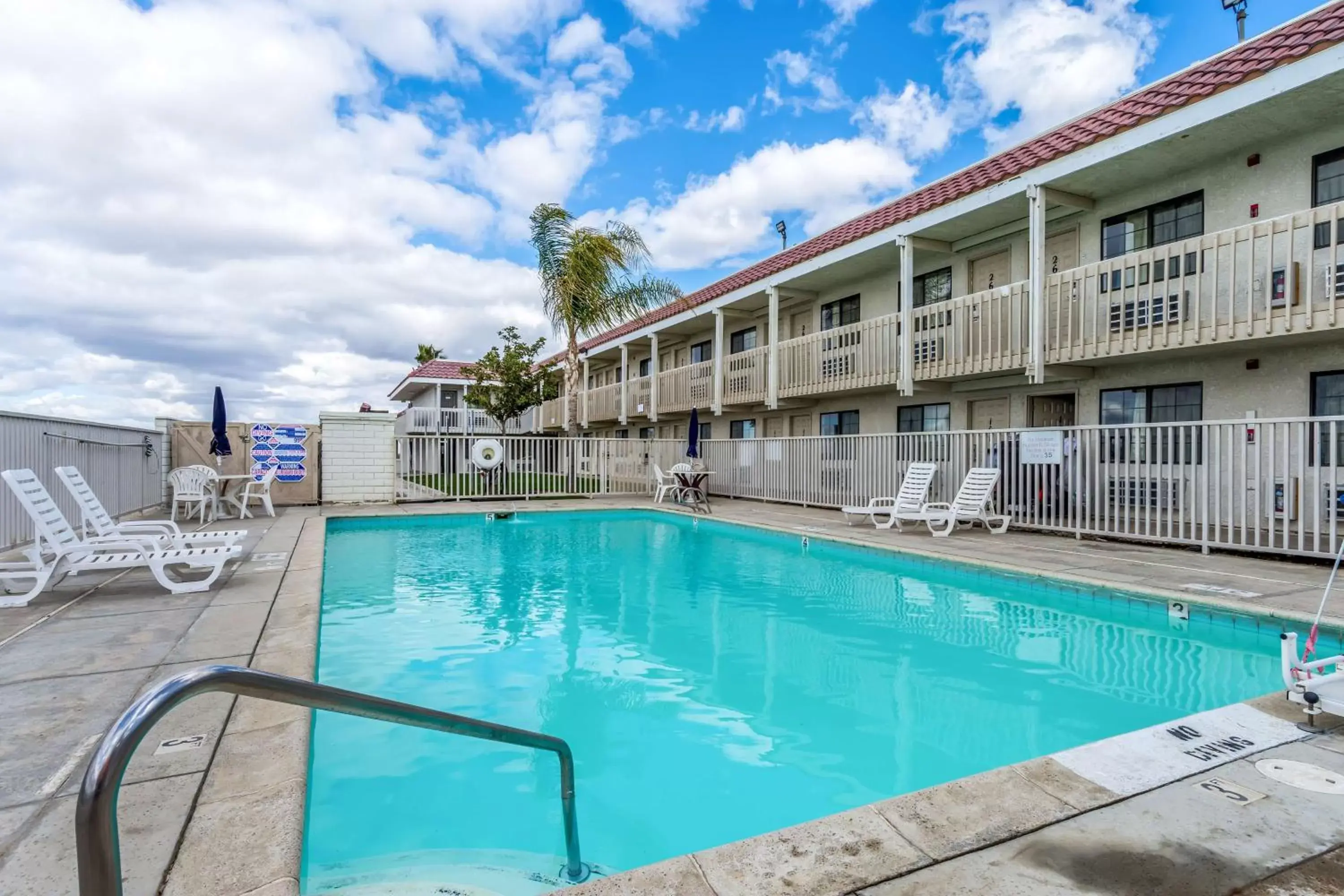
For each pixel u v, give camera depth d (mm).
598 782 3381
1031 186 10047
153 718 1187
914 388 12961
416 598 7289
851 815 2195
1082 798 2297
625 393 23281
